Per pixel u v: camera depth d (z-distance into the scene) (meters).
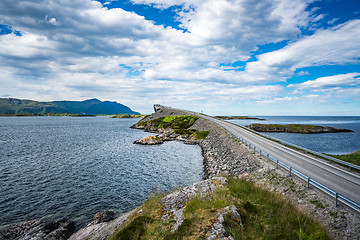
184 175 29.69
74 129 112.88
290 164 23.34
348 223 11.30
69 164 35.66
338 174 19.72
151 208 11.42
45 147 52.88
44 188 24.28
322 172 20.34
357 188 16.12
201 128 77.62
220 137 53.84
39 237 13.39
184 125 90.44
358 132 97.06
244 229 7.89
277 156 27.52
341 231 10.84
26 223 15.49
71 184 25.78
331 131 96.75
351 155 28.59
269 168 22.50
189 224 7.96
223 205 9.75
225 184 13.67
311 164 23.45
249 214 9.16
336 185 16.77
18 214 18.00
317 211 13.05
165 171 31.75
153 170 32.28
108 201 20.98
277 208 10.01
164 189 24.27
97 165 35.22
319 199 14.32
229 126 69.12
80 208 19.39
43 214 18.12
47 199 21.25
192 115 107.44
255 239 7.32
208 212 9.03
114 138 73.38
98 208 19.44
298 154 28.89
